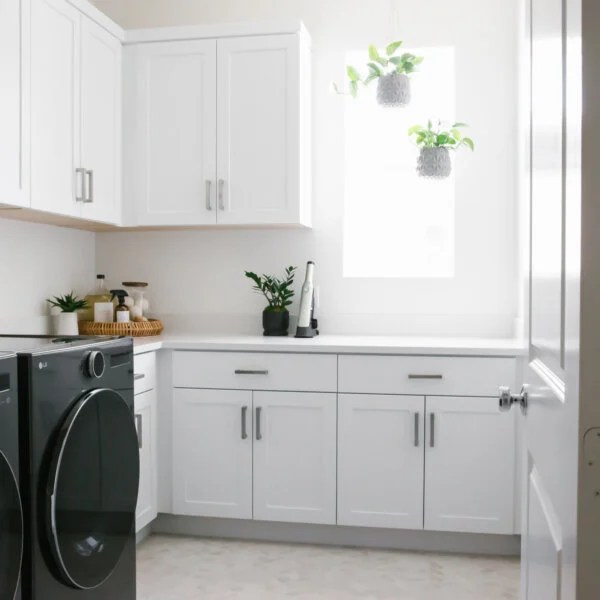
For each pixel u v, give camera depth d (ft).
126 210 10.53
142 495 9.16
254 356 9.40
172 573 8.53
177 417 9.61
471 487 8.95
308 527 9.61
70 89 8.96
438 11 10.91
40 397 5.24
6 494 4.77
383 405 9.09
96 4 11.75
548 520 3.21
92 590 6.07
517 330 10.44
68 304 10.18
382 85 10.09
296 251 11.32
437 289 10.95
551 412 3.03
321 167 11.21
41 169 8.32
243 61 10.16
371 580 8.34
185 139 10.35
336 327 11.20
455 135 10.28
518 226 10.54
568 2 2.58
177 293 11.64
